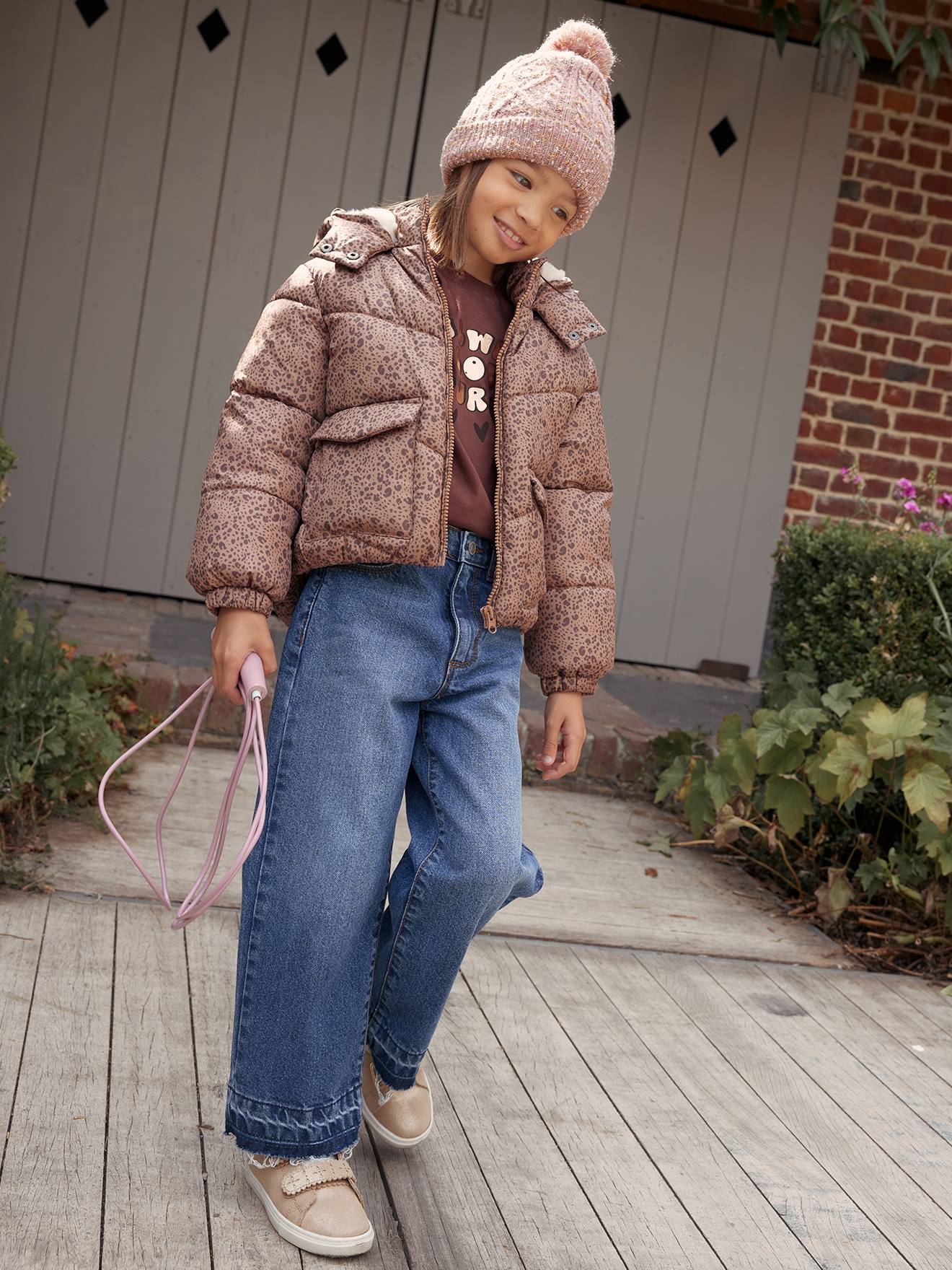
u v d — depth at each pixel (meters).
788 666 4.00
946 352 6.14
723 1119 2.32
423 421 1.74
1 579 3.73
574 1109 2.28
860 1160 2.24
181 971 2.58
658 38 5.76
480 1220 1.91
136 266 5.63
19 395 5.64
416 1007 1.94
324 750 1.77
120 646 4.66
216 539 1.72
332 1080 1.81
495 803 1.83
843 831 3.75
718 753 4.36
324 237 1.84
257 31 5.55
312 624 1.80
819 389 6.11
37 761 3.14
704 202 5.89
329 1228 1.77
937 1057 2.71
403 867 1.91
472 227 1.83
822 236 5.98
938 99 5.99
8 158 5.47
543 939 3.06
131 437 5.74
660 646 6.21
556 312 1.91
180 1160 1.94
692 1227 1.97
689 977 2.96
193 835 3.37
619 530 6.09
